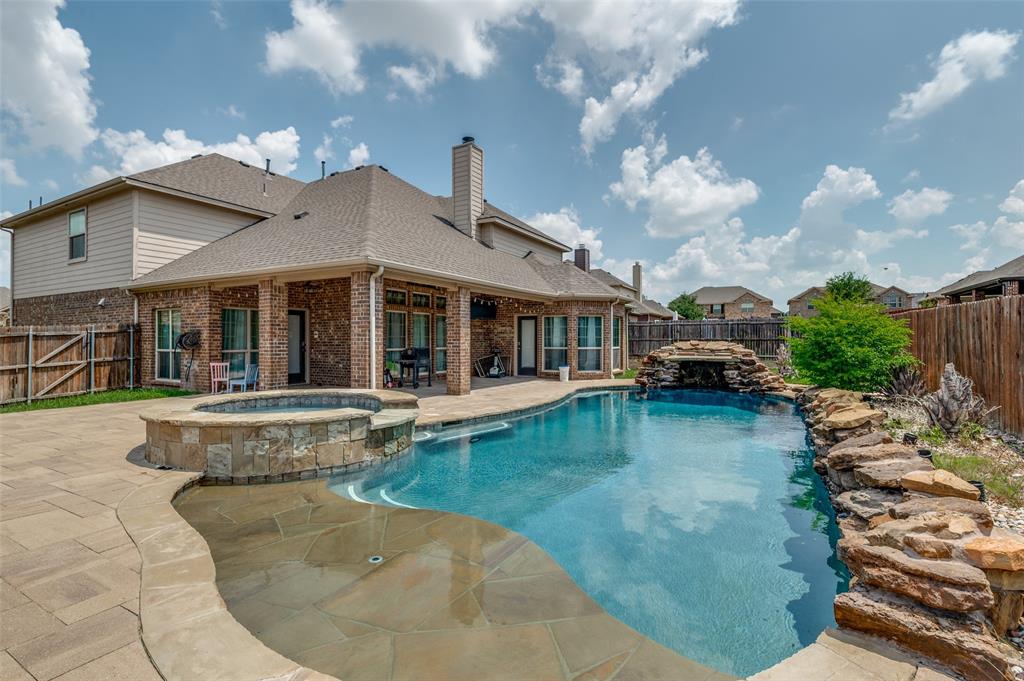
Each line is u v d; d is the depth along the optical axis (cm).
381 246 1012
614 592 341
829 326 997
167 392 1182
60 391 1127
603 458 716
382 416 694
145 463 577
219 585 322
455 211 1650
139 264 1269
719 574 372
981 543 265
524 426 941
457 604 304
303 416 576
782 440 841
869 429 609
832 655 227
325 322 1373
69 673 218
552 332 1720
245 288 1259
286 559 364
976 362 700
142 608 268
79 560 331
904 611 238
